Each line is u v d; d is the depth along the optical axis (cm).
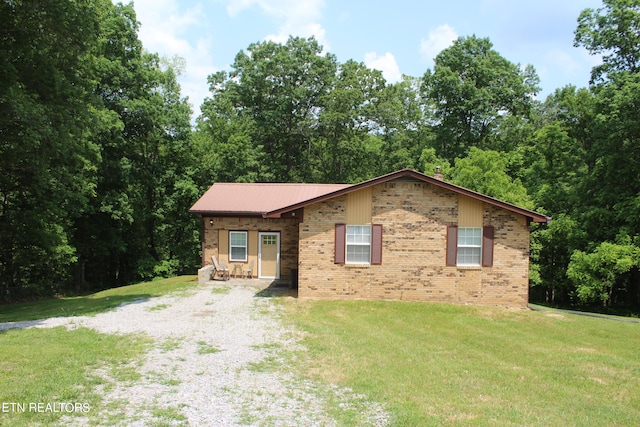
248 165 3806
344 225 1820
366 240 1822
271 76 4397
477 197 1772
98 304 1759
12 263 2681
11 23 1512
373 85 4703
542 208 3072
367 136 4772
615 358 1190
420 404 772
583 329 1541
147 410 700
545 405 817
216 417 686
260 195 2425
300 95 4247
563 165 3238
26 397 716
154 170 3459
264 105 4503
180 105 3581
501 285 1806
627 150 2567
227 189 2492
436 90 4034
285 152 4666
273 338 1213
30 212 2238
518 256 1806
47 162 1659
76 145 1758
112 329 1270
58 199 2253
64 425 629
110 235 3238
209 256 2322
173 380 849
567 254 2970
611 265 2419
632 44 2652
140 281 3609
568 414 775
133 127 3105
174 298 1805
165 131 3388
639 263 2347
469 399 818
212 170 3609
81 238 3164
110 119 2723
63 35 1565
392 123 4625
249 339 1195
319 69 4391
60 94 1605
